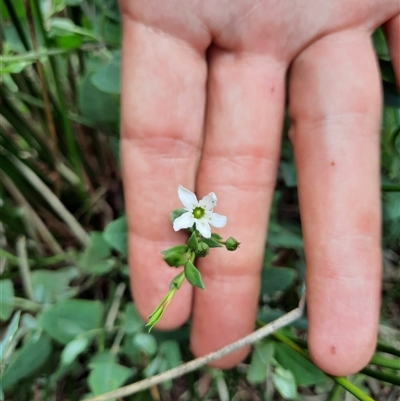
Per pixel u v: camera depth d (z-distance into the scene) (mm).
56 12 105
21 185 107
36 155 116
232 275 87
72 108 114
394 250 115
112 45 101
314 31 88
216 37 90
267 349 87
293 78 92
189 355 99
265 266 95
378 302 81
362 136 86
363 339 79
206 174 93
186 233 89
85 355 105
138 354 95
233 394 98
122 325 96
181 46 89
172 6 85
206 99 94
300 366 87
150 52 89
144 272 89
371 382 105
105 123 104
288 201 114
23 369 87
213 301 88
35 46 95
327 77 87
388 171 102
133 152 90
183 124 90
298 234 108
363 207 83
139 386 80
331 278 81
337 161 85
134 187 90
